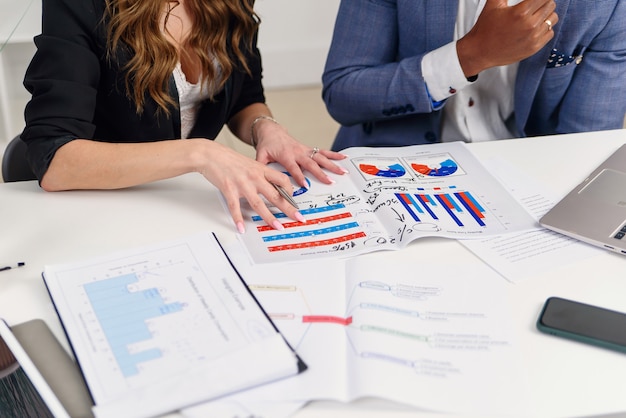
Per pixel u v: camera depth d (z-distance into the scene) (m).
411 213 1.12
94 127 1.26
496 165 1.29
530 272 0.98
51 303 0.92
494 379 0.79
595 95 1.54
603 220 1.09
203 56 1.42
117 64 1.32
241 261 1.00
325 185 1.22
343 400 0.75
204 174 1.15
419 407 0.75
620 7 1.44
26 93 2.54
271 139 1.35
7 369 0.93
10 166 1.36
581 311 0.89
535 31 1.32
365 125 1.67
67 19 1.25
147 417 0.73
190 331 0.84
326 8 3.32
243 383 0.76
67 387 0.78
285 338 0.84
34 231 1.07
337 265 0.99
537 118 1.65
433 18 1.51
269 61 3.40
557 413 0.75
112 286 0.92
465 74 1.44
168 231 1.08
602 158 1.32
